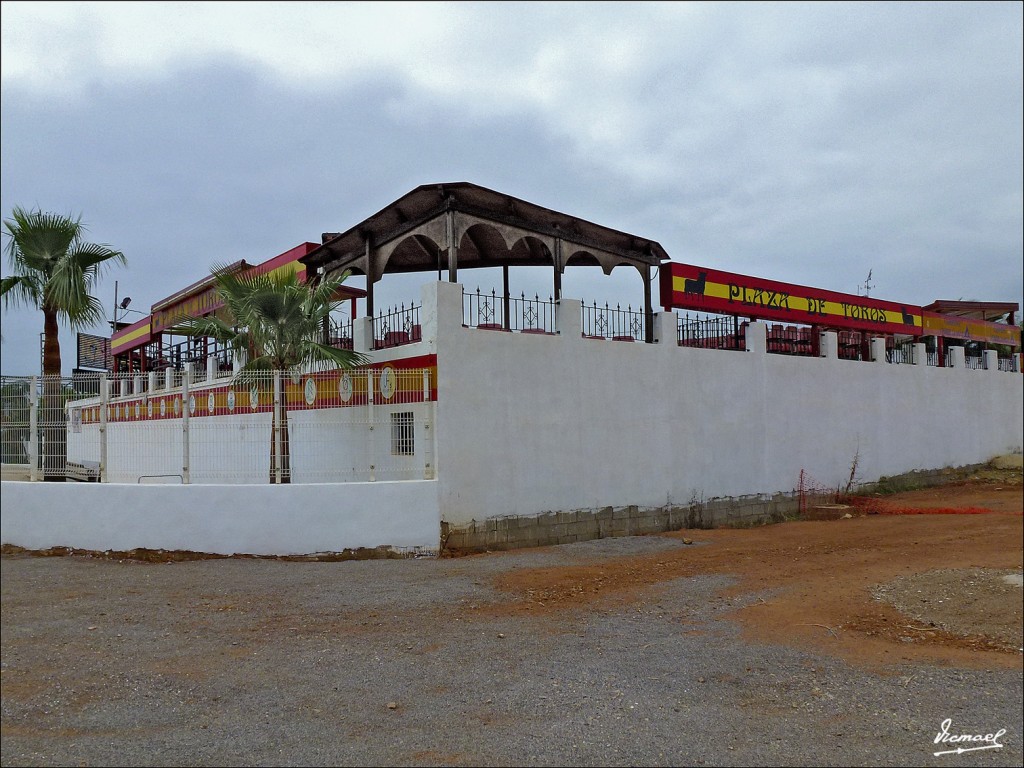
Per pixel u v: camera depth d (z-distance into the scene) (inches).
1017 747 181.6
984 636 275.4
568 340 497.7
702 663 240.1
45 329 546.3
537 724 188.9
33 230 530.9
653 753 173.0
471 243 607.2
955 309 1010.1
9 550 426.3
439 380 426.9
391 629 273.4
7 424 463.8
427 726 186.9
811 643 264.8
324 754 170.1
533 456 471.2
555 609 307.1
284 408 439.5
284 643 254.7
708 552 450.3
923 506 686.5
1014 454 987.3
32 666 228.7
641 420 536.7
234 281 452.1
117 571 370.9
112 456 480.4
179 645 251.1
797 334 755.4
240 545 404.8
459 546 431.2
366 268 533.3
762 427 630.5
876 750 178.5
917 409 826.2
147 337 938.1
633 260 581.6
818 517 644.1
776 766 168.1
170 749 172.1
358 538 410.3
